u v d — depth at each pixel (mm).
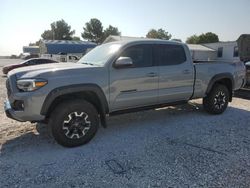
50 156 4121
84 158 4055
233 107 7723
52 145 4570
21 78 4219
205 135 5133
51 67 4559
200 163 3896
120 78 4918
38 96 4133
